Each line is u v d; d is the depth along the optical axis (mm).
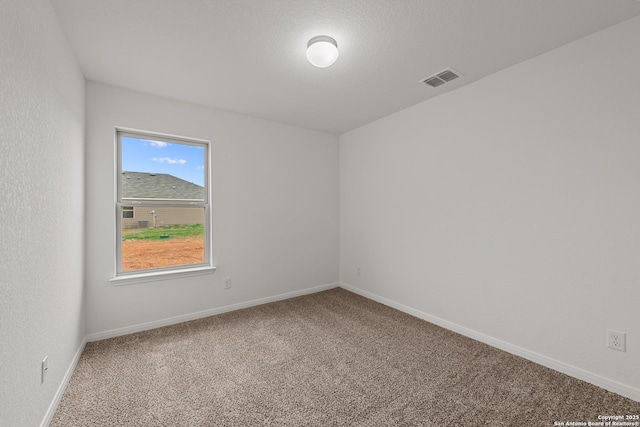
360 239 3609
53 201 1508
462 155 2426
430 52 1930
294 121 3367
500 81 2160
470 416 1461
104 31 1692
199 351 2152
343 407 1533
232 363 1982
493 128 2203
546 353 1919
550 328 1898
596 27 1651
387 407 1533
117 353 2111
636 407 1508
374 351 2150
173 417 1456
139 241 2617
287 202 3471
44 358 1377
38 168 1324
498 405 1541
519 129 2047
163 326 2633
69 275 1788
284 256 3457
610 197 1644
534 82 1969
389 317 2844
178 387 1706
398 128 3047
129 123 2471
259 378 1804
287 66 2111
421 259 2805
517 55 1957
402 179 3008
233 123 3043
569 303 1811
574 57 1781
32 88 1261
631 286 1574
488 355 2078
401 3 1479
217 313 2951
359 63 2068
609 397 1590
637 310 1556
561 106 1837
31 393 1237
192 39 1783
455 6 1497
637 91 1552
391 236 3154
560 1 1458
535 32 1707
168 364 1965
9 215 1070
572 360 1799
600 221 1681
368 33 1726
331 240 3900
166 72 2189
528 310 2010
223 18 1591
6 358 1038
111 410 1503
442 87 2453
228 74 2227
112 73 2195
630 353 1575
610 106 1641
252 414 1480
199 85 2412
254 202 3205
